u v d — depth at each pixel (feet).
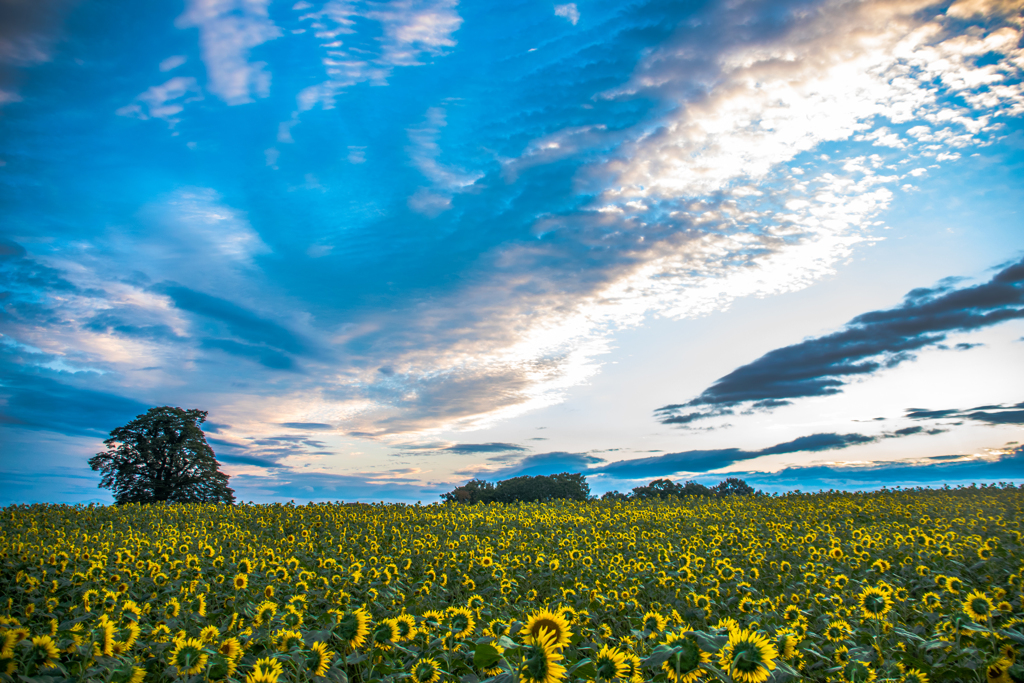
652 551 44.60
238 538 52.13
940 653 17.37
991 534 42.98
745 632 11.75
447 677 14.94
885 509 61.36
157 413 131.95
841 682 16.02
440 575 36.40
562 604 28.71
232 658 15.99
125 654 17.15
